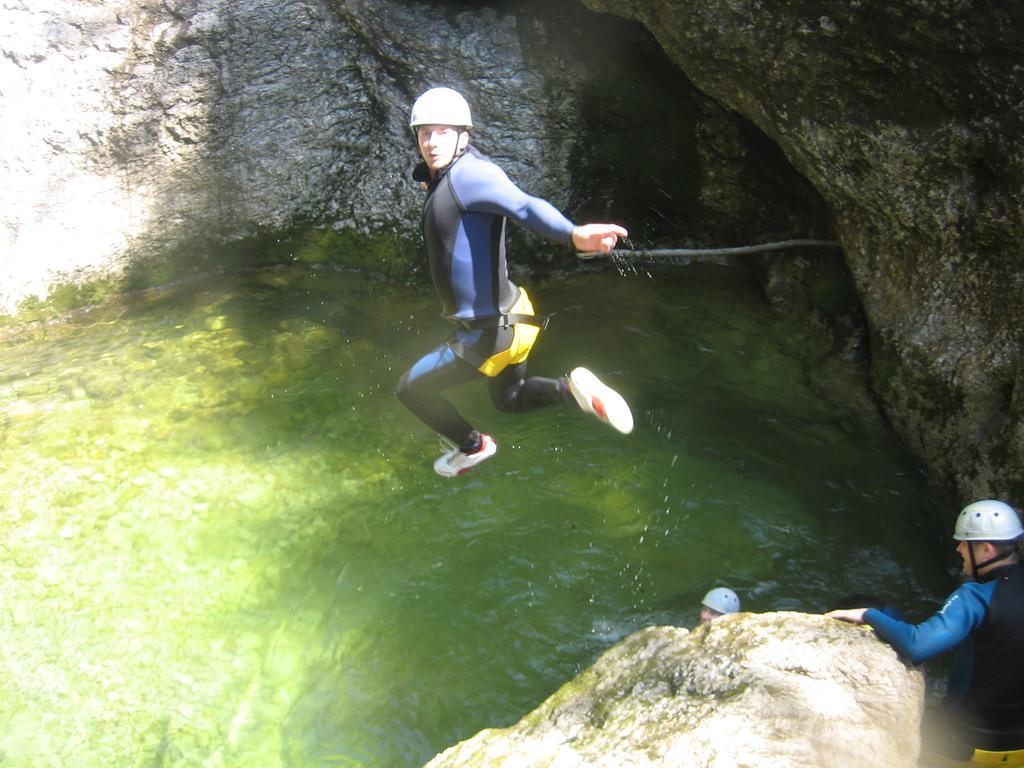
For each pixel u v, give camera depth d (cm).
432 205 330
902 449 562
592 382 338
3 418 604
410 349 673
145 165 737
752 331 670
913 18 455
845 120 520
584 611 483
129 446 581
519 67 716
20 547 510
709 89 589
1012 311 488
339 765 410
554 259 755
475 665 457
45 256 714
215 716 429
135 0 729
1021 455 472
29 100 709
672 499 544
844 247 592
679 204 746
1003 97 457
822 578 496
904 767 305
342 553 515
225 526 528
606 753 312
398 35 721
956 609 357
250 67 736
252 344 678
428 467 569
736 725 309
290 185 754
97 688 438
